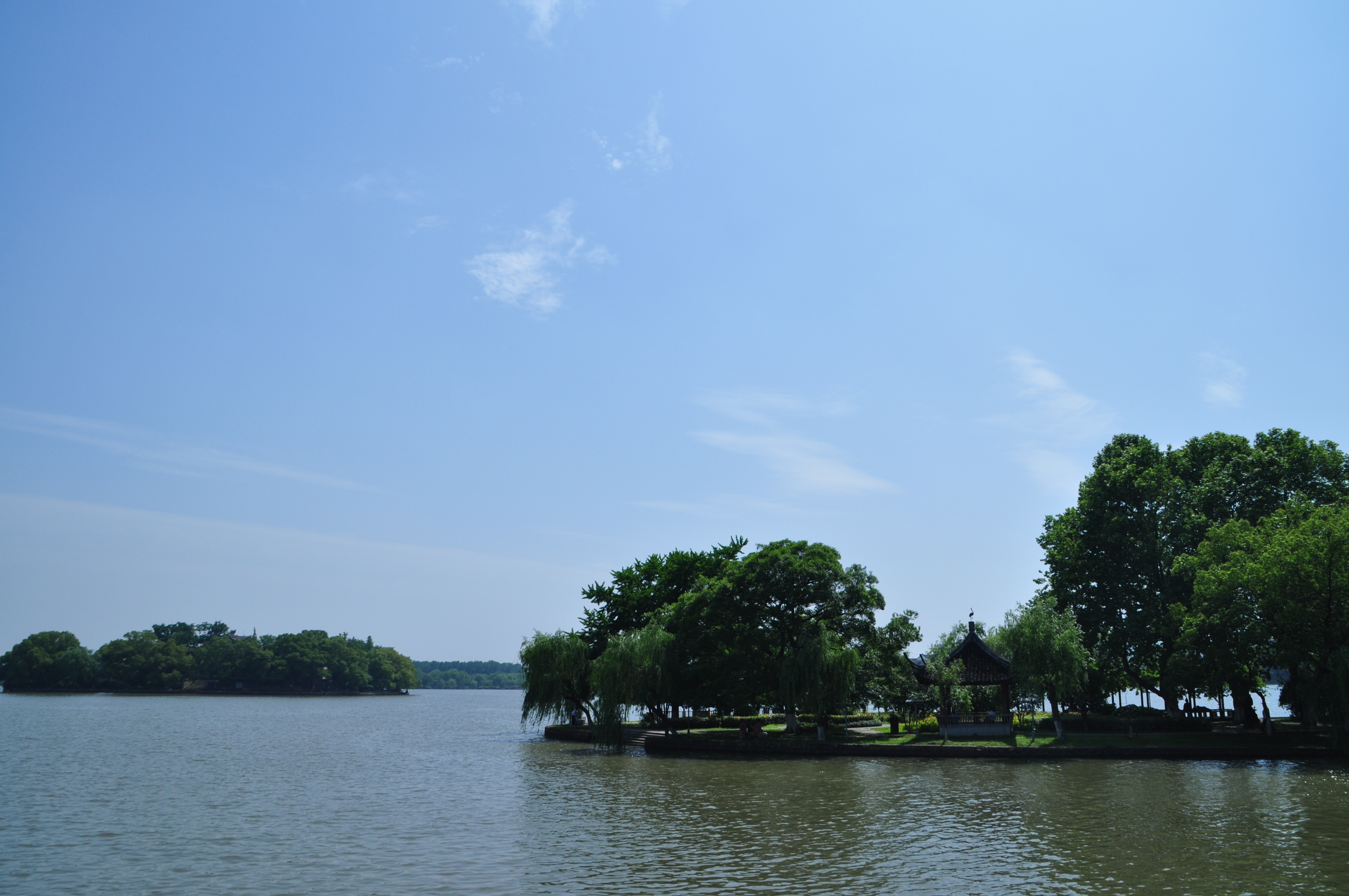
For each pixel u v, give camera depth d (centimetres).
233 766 5834
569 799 4100
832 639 6462
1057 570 7606
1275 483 6706
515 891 2369
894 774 5006
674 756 6359
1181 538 6794
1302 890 2300
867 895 2298
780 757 6153
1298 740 6000
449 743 8031
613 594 8800
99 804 4084
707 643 7081
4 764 5878
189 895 2345
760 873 2552
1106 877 2459
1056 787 4356
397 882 2478
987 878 2466
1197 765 5256
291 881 2502
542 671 7356
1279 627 5453
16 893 2388
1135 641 6556
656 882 2447
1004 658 6931
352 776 5228
